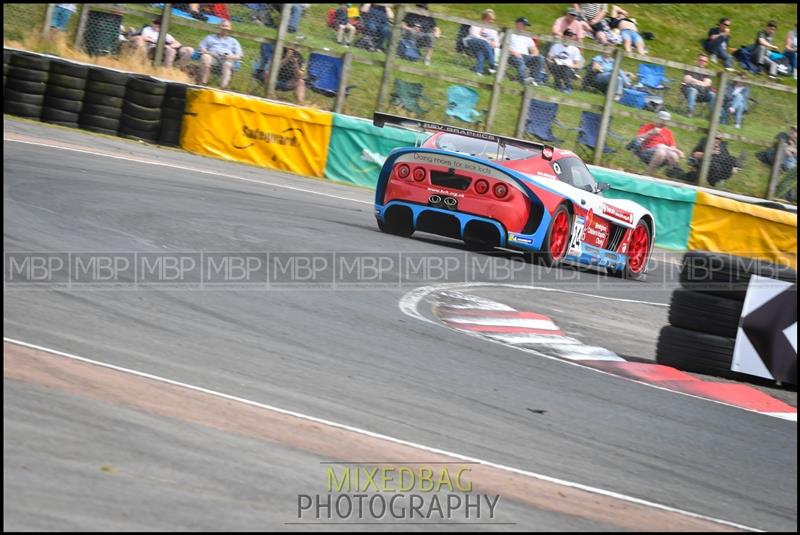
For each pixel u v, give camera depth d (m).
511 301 26.91
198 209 30.89
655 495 13.84
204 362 16.69
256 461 12.59
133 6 57.75
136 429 12.96
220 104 47.50
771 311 22.62
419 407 16.16
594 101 58.53
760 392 21.83
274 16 57.50
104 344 16.73
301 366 17.39
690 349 22.77
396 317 22.44
